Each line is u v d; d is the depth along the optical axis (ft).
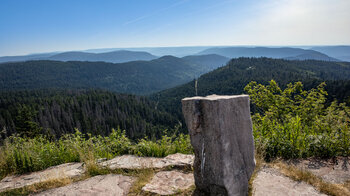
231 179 7.86
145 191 9.15
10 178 12.40
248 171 8.54
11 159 13.66
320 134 14.55
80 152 14.11
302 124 18.31
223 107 7.68
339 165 11.33
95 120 233.14
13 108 220.23
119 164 12.77
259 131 15.21
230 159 7.89
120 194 9.40
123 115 256.52
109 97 312.91
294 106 24.39
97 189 9.91
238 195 8.11
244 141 8.40
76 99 288.30
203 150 8.30
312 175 9.85
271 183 9.30
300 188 8.86
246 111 8.47
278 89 26.17
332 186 8.93
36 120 196.34
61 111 240.32
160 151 14.92
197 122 8.08
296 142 13.05
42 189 10.19
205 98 8.09
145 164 12.05
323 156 12.52
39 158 13.75
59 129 196.03
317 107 22.24
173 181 10.14
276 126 14.87
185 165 11.59
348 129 13.69
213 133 7.77
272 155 12.76
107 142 17.11
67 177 11.05
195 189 9.00
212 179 8.13
